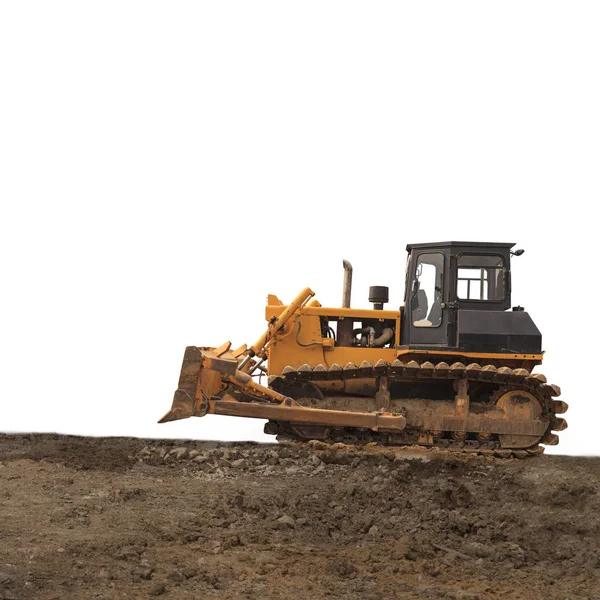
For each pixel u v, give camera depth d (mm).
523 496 10008
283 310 13578
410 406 12727
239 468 10898
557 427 12609
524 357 12625
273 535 8117
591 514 9297
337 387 13023
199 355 11703
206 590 6520
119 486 9516
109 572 6605
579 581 7320
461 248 13008
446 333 12883
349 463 11430
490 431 12586
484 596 6777
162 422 11734
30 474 9898
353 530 8492
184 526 7996
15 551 6848
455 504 9531
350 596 6594
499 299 12945
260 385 12367
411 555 7738
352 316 13461
